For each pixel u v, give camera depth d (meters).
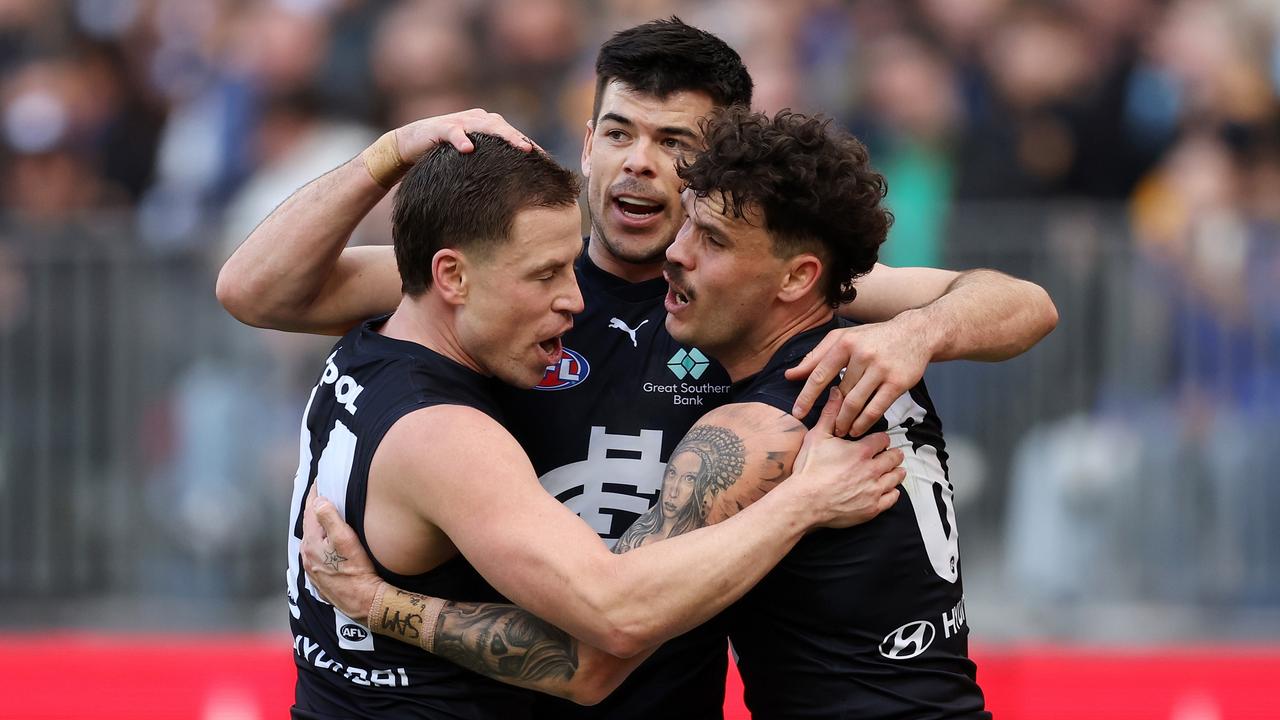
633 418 11.38
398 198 10.40
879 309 12.11
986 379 20.44
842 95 26.28
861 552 10.20
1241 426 20.12
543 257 10.06
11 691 18.17
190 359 20.69
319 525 10.30
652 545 9.79
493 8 27.89
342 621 10.36
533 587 9.61
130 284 20.59
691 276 10.40
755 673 10.86
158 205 26.16
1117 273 20.33
